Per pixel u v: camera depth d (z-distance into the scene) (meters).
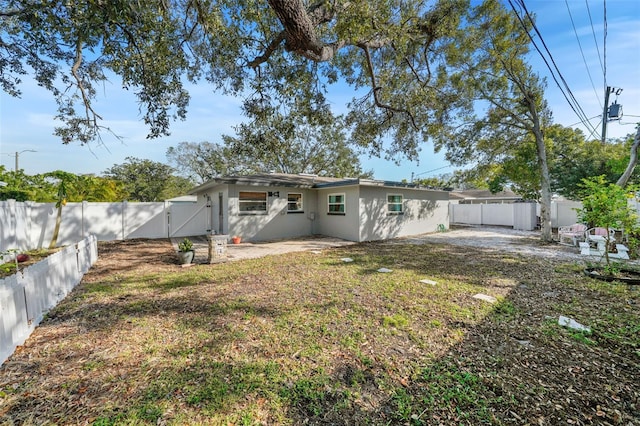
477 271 6.12
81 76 6.67
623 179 9.32
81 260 5.55
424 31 6.92
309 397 2.18
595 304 4.17
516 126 10.79
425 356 2.75
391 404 2.11
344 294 4.57
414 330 3.30
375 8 4.97
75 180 9.67
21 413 1.98
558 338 3.12
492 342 3.03
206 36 5.79
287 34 4.16
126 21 3.82
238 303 4.16
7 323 2.72
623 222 5.77
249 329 3.31
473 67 10.07
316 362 2.64
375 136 9.52
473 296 4.48
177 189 27.39
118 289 4.82
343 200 11.48
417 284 5.14
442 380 2.38
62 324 3.43
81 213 10.41
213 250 6.99
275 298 4.38
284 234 11.69
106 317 3.64
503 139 11.38
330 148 24.44
